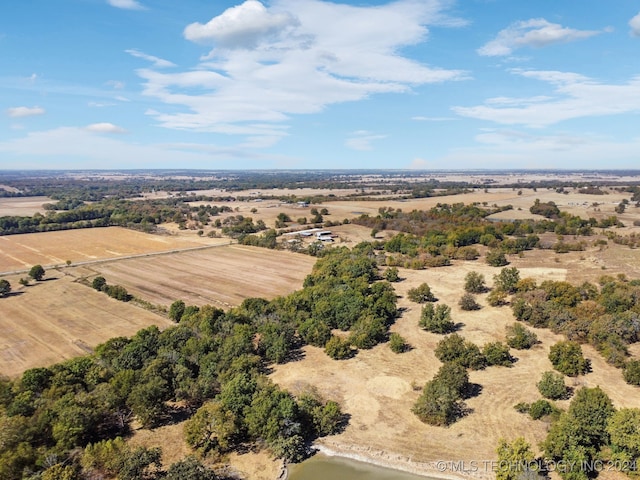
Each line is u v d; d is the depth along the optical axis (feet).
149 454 150.82
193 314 281.13
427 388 190.70
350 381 219.41
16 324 297.12
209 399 197.16
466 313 311.47
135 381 188.65
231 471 157.99
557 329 269.44
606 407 162.20
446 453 165.58
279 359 239.30
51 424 162.50
